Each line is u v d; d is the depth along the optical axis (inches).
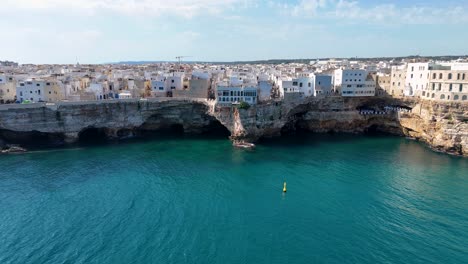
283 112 4244.6
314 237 2003.0
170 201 2438.5
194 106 4347.9
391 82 4596.5
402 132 4424.2
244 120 3949.3
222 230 2069.4
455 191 2596.0
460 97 3722.9
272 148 3796.8
